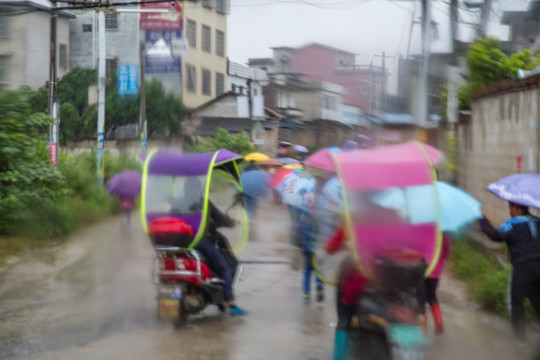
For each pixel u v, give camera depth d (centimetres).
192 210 698
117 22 4216
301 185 827
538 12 1781
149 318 734
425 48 1722
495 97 1167
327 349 634
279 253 1174
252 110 3722
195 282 695
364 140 2505
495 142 1168
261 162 1479
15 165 1230
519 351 629
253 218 1302
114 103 3488
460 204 637
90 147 2370
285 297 859
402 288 493
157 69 3119
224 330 693
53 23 1770
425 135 1742
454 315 772
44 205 1259
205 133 3722
